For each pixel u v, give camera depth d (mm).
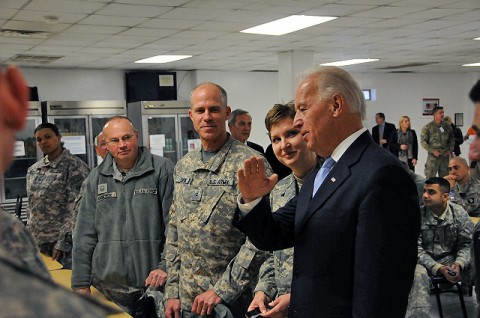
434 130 9453
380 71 12367
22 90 529
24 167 7527
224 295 2051
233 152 2225
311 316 1327
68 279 2957
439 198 3734
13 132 523
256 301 1955
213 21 5523
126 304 2629
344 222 1275
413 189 1255
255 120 10922
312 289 1330
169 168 2734
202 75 10273
